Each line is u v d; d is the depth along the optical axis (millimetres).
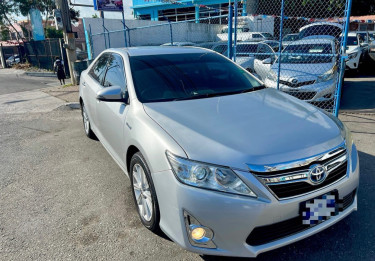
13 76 18969
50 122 6609
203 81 3316
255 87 3451
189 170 1999
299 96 6426
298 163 1997
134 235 2633
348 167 2309
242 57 9477
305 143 2117
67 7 12008
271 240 2027
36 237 2650
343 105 6785
